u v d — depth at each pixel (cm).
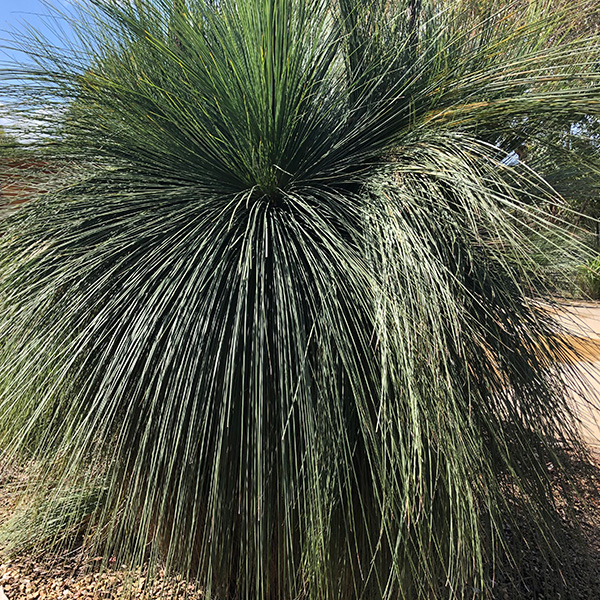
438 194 143
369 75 184
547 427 166
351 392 140
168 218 166
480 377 145
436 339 127
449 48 178
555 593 175
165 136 165
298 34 165
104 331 151
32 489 192
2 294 170
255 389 133
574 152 167
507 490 155
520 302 162
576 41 149
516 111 147
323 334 137
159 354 148
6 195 186
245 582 138
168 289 144
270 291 149
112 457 154
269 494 139
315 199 161
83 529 208
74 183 180
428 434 125
